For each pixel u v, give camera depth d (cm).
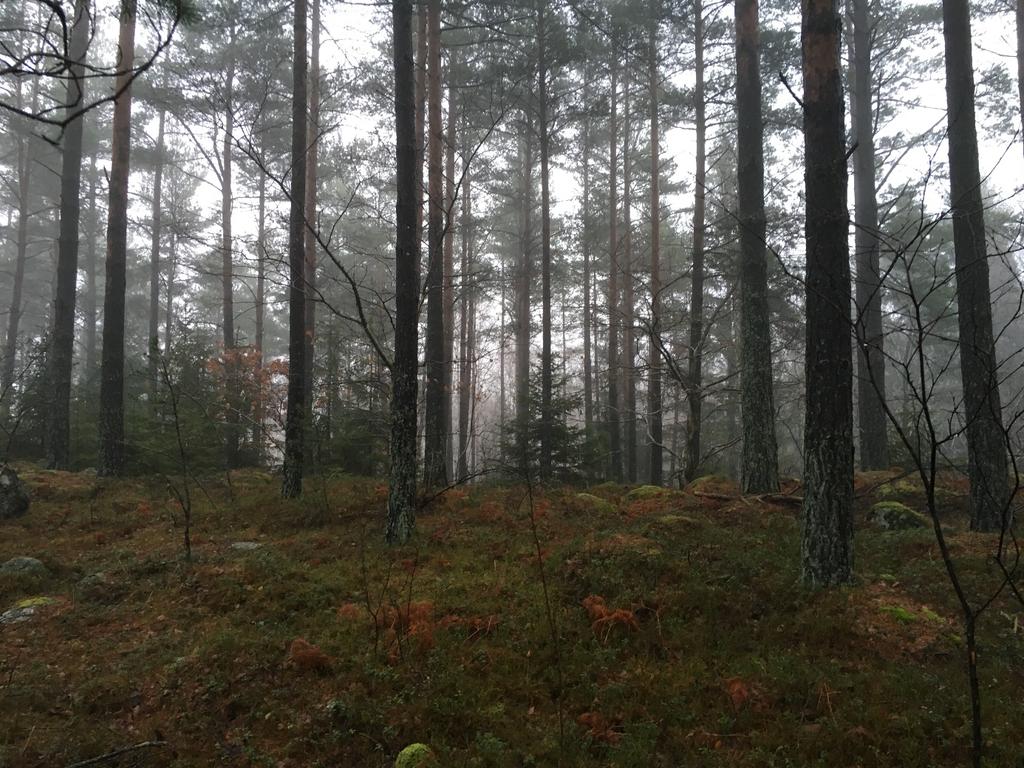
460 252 2925
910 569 764
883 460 1588
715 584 706
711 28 1919
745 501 1084
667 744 467
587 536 877
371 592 725
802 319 1977
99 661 589
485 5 1623
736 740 471
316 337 1816
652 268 2089
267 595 715
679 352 2497
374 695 523
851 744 452
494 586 729
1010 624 635
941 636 607
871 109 1911
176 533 997
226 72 2170
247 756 455
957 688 518
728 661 573
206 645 595
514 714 504
